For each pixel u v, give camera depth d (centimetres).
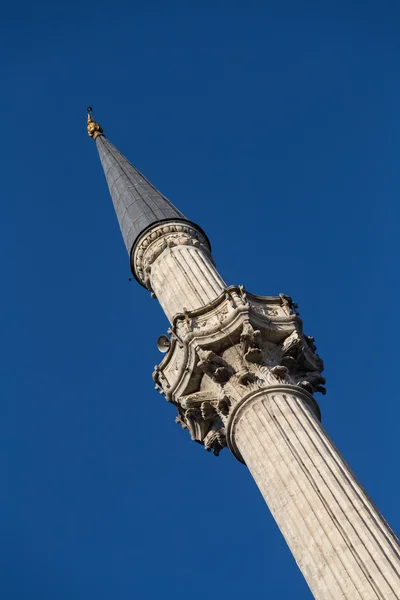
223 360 3025
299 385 2988
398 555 2433
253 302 3158
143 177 4247
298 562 2536
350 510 2542
